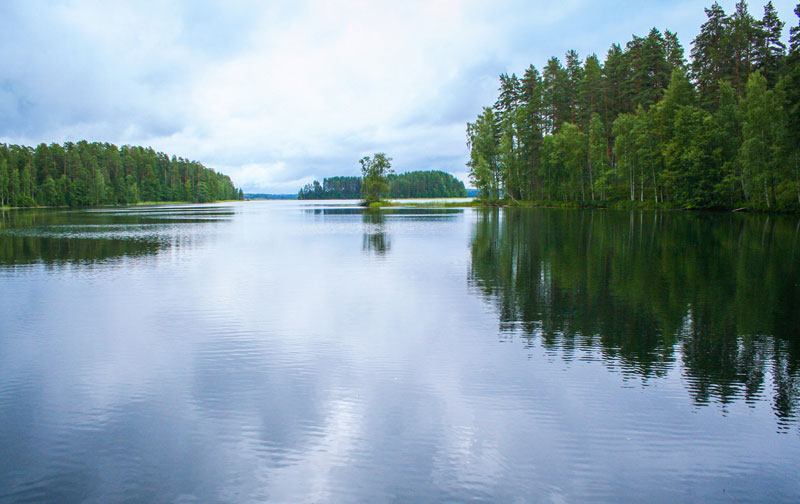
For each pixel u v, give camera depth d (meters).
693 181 58.19
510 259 24.45
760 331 12.35
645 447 7.11
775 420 7.88
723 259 23.41
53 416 8.13
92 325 13.31
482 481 6.34
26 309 15.08
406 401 8.56
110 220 63.53
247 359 10.66
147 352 11.14
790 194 47.50
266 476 6.49
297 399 8.68
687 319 13.47
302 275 20.80
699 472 6.54
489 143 92.56
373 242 33.97
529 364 10.23
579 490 6.17
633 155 68.75
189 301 16.05
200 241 35.53
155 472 6.61
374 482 6.34
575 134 76.31
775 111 50.22
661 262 22.77
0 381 9.55
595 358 10.57
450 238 35.47
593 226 42.16
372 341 11.79
